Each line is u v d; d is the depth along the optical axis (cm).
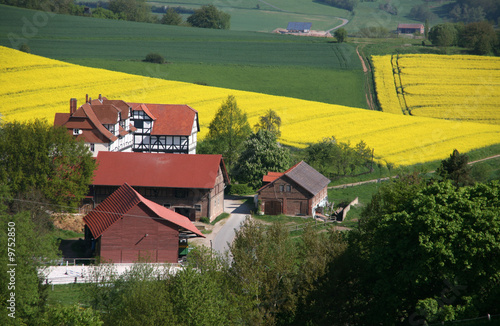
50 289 15425
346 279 12800
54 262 14450
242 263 12825
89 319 11625
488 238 11431
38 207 19200
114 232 18250
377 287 12219
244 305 12138
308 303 12525
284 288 12638
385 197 15800
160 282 12362
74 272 16688
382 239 13225
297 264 13525
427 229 12000
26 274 12412
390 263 12206
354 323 12738
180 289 11581
